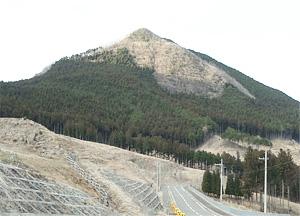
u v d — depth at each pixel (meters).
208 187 122.50
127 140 176.75
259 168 109.19
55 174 42.28
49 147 58.69
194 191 115.75
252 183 109.25
